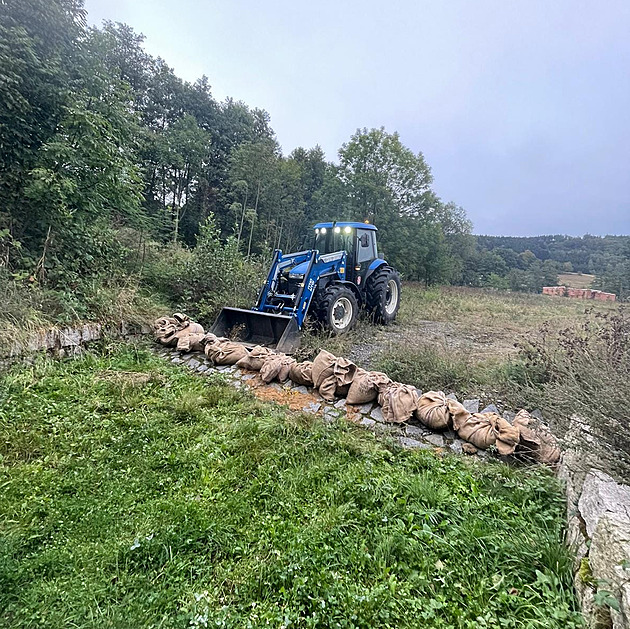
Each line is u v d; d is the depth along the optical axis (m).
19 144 4.15
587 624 1.26
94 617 1.30
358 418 3.06
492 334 6.85
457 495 2.04
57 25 4.36
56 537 1.65
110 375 3.52
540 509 1.93
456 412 2.77
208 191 21.33
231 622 1.31
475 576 1.54
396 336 6.25
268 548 1.65
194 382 3.62
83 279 4.83
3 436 2.36
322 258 5.62
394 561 1.60
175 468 2.22
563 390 2.29
